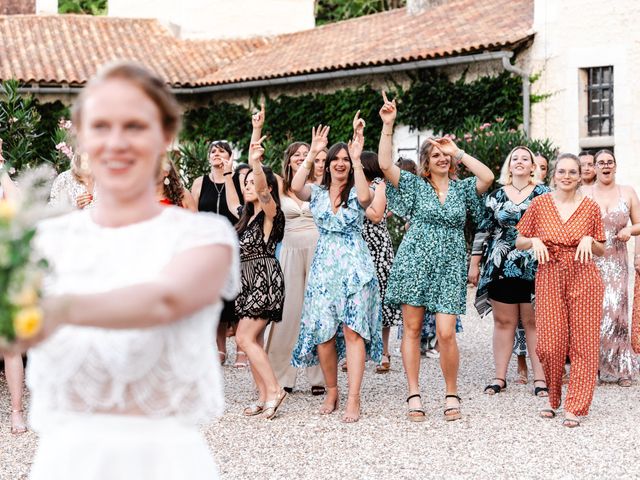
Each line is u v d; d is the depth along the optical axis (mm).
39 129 19312
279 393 6555
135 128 2055
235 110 20344
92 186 6328
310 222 7504
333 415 6621
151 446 2098
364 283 6410
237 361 8516
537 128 16453
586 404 6258
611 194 7926
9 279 1717
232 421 6434
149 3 23219
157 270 2045
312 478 5141
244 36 22812
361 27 20859
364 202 6461
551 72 16266
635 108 15398
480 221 7430
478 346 9688
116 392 2080
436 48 17047
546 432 6121
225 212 8242
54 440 2125
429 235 6480
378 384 7766
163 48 21859
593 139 15875
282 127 19672
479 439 5957
